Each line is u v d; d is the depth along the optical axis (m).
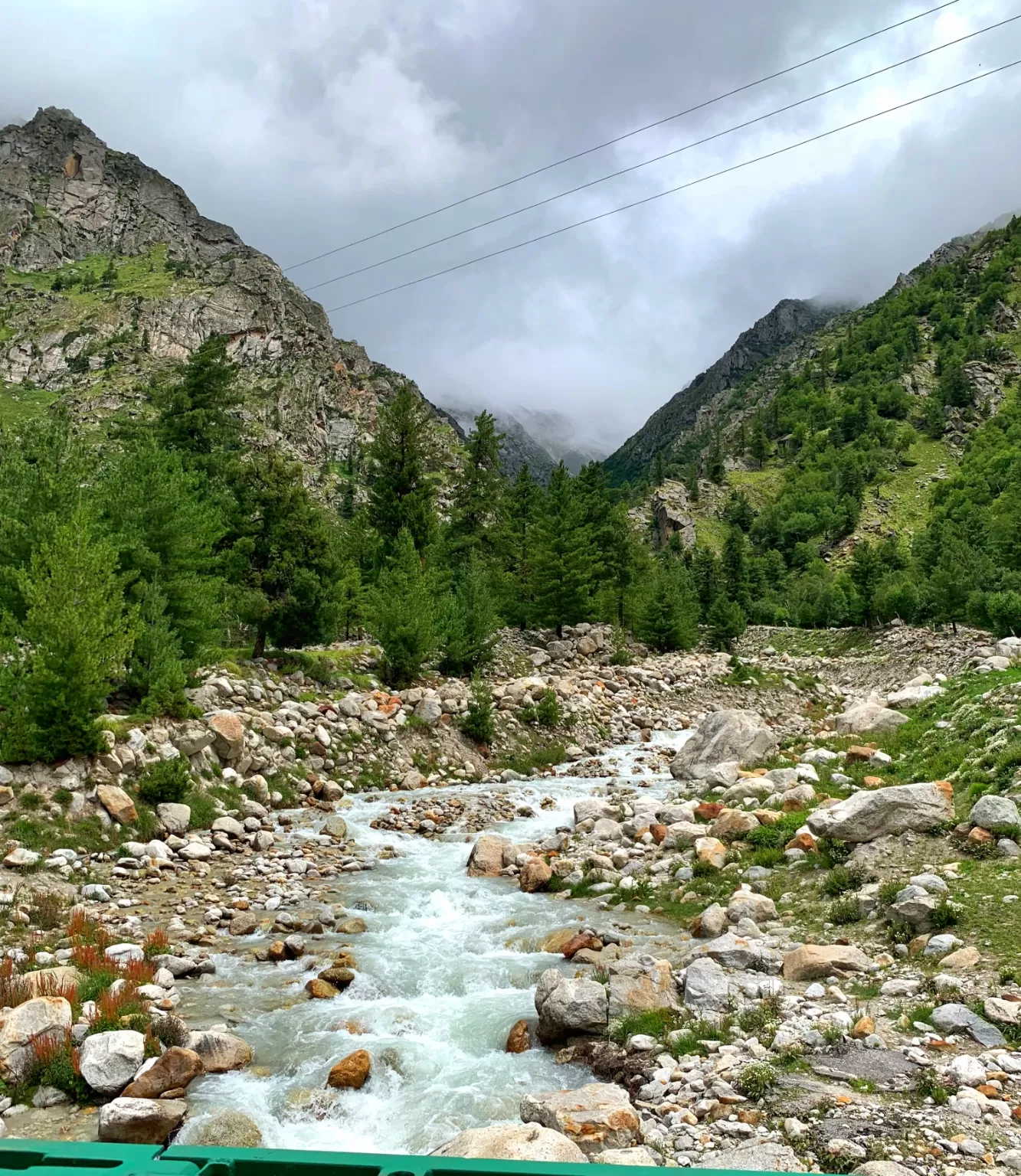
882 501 182.50
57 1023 11.04
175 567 31.41
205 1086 10.70
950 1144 8.09
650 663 60.31
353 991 13.91
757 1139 8.49
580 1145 8.49
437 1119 10.05
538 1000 12.83
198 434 50.88
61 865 18.12
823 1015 11.45
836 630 94.06
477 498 68.44
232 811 24.38
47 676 20.20
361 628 51.84
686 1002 12.52
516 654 54.50
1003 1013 10.65
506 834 25.31
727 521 191.50
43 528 26.00
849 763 27.81
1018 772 19.03
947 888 14.82
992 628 66.62
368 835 24.61
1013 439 190.00
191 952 15.02
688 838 21.89
